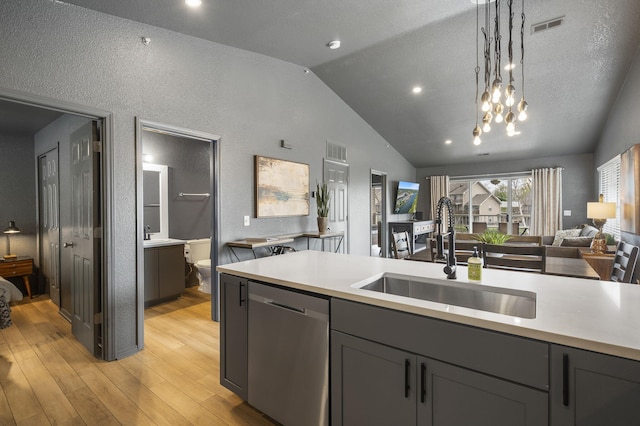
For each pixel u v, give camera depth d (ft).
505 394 3.46
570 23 10.33
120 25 8.31
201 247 15.05
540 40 11.23
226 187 10.94
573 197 21.80
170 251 12.89
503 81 13.97
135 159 8.56
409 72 13.96
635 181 11.56
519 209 24.16
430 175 27.12
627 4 9.53
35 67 6.90
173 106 9.41
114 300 8.16
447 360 3.82
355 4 8.89
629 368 2.84
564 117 16.71
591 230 17.75
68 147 9.89
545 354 3.23
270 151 12.62
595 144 19.89
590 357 3.01
